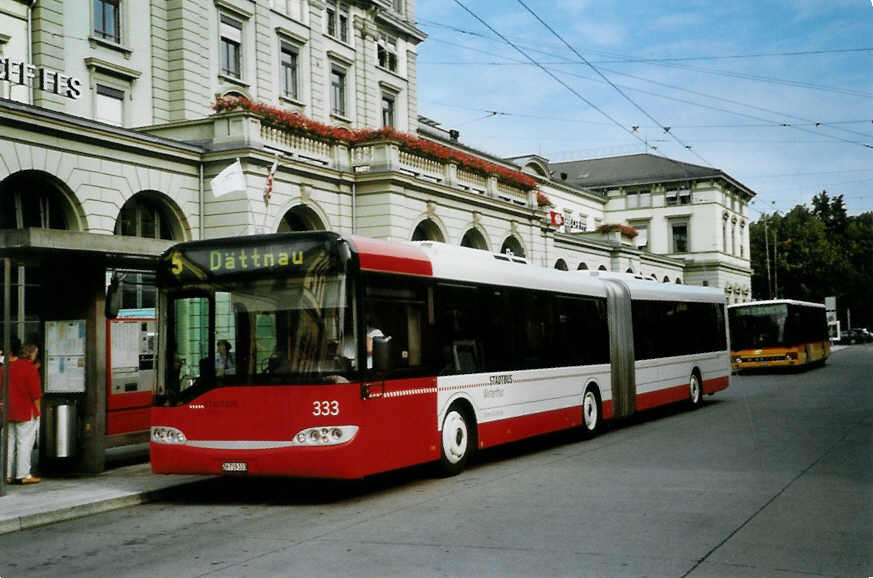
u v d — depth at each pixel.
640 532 7.83
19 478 11.45
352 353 9.93
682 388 21.33
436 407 11.54
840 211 89.12
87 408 12.25
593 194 70.06
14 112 18.59
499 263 13.96
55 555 7.82
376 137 26.12
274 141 23.94
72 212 20.31
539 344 14.72
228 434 10.05
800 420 18.06
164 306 10.61
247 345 10.16
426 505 9.62
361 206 26.20
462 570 6.61
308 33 33.41
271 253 10.27
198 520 9.32
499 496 10.02
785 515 8.51
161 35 27.33
